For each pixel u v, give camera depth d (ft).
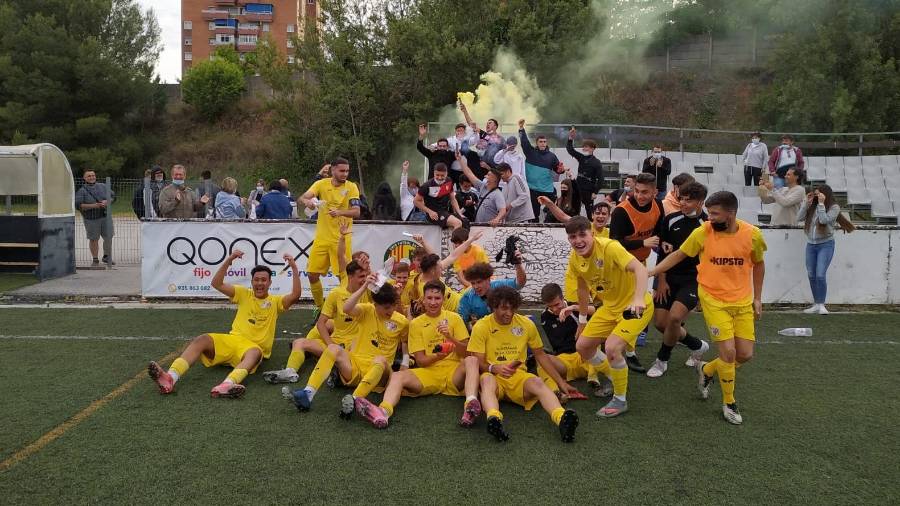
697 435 15.53
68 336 23.81
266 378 18.89
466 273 19.63
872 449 14.83
